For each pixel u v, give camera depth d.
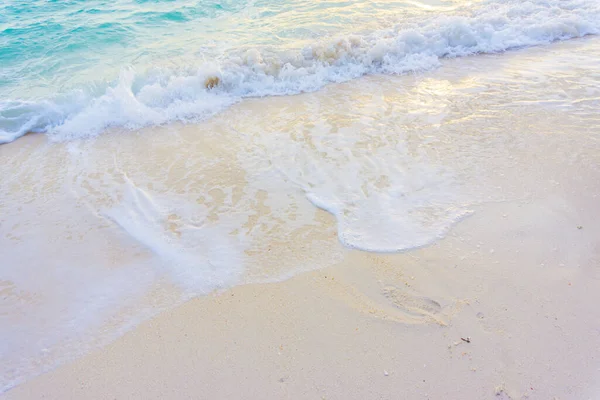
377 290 2.81
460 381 2.26
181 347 2.52
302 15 8.03
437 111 4.92
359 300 2.75
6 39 7.12
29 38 7.16
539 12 7.74
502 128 4.46
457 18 7.21
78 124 5.12
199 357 2.46
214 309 2.75
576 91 5.18
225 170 4.12
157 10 8.30
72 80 5.97
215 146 4.55
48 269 3.13
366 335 2.53
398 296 2.76
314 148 4.34
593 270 2.85
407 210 3.43
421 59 6.50
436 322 2.57
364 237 3.21
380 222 3.34
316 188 3.76
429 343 2.46
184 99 5.65
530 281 2.79
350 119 4.88
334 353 2.44
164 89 5.65
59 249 3.30
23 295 2.93
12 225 3.57
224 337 2.56
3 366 2.48
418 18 7.77
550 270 2.87
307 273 2.96
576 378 2.24
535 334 2.47
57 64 6.41
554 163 3.87
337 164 4.05
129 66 6.25
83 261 3.18
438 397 2.19
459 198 3.52
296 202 3.63
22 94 5.63
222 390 2.28
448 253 3.03
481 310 2.63
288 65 6.11
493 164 3.90
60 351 2.55
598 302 2.64
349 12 8.13
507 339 2.45
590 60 6.13
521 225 3.22
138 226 3.49
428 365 2.35
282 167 4.09
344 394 2.23
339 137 4.50
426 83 5.75
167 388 2.31
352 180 3.81
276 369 2.37
